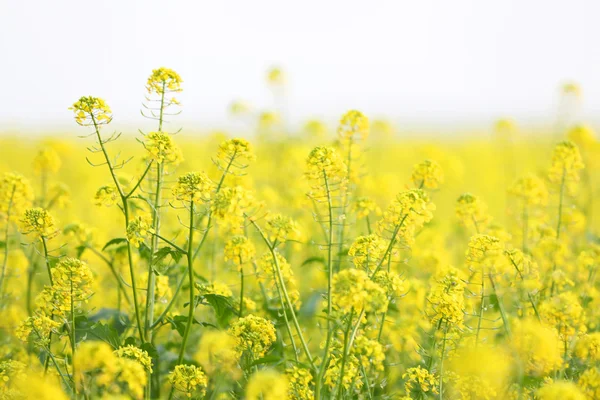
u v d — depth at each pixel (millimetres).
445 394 1636
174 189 1591
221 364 1645
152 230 1638
